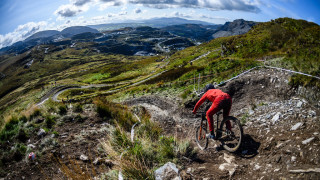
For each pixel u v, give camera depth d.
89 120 6.61
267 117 4.87
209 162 3.83
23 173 3.63
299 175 2.61
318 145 2.90
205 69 19.33
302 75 6.04
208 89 4.38
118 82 66.88
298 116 4.20
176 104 11.16
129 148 4.00
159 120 8.21
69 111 7.71
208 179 3.22
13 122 6.03
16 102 65.69
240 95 8.46
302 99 5.02
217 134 4.12
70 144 4.67
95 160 3.97
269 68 8.93
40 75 198.75
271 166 3.10
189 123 7.79
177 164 3.77
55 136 5.15
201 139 5.11
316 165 2.62
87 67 185.12
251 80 8.67
